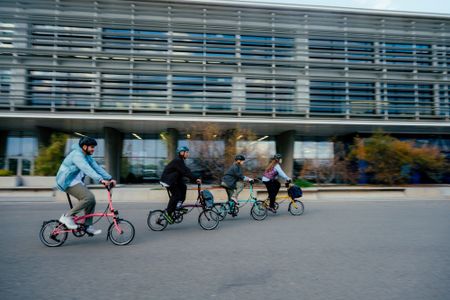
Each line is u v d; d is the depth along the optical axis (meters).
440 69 19.05
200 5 17.94
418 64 19.59
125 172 20.67
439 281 3.29
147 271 3.53
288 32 18.64
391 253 4.31
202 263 3.84
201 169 14.28
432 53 19.47
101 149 20.62
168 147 18.64
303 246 4.66
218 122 17.56
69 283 3.15
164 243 4.82
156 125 18.45
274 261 3.94
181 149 5.84
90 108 16.61
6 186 13.18
